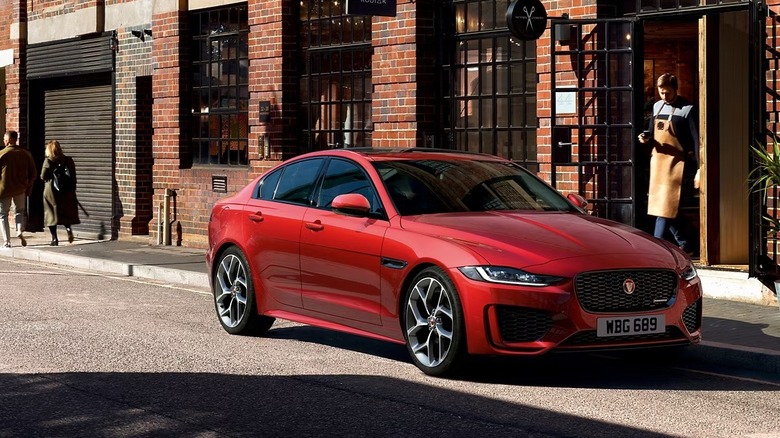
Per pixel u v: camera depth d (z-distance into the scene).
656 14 12.30
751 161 11.05
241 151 18.33
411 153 9.48
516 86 13.95
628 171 12.75
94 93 21.77
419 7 14.89
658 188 12.27
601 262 7.79
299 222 9.38
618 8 12.80
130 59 20.53
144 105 20.55
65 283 14.54
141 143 20.58
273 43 17.27
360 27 16.16
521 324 7.72
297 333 10.38
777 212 11.24
